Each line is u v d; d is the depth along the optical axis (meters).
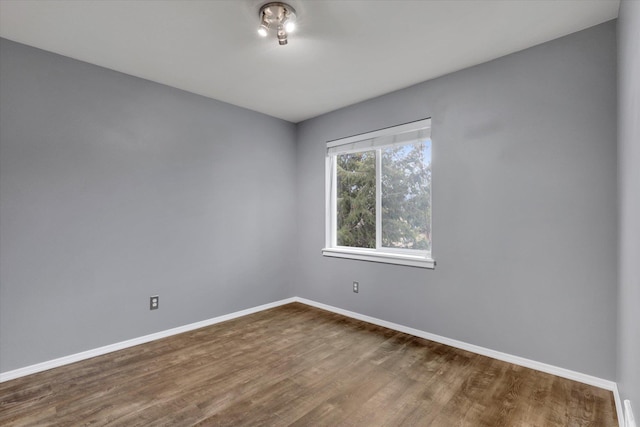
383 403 2.01
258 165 3.90
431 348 2.81
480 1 1.89
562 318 2.30
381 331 3.22
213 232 3.48
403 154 3.34
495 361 2.55
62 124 2.54
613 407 1.94
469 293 2.75
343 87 3.17
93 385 2.22
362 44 2.37
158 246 3.07
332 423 1.83
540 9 1.97
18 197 2.36
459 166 2.80
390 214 3.46
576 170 2.24
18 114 2.35
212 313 3.46
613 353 2.11
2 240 2.30
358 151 3.64
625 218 1.72
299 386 2.21
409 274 3.15
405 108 3.18
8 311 2.31
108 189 2.77
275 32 2.18
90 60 2.62
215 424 1.82
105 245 2.75
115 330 2.80
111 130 2.79
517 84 2.48
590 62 2.18
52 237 2.50
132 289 2.90
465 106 2.76
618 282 2.01
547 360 2.36
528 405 1.98
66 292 2.56
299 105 3.69
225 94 3.35
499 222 2.58
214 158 3.49
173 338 3.07
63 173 2.54
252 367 2.48
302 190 4.24
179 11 1.98
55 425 1.80
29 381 2.27
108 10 1.96
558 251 2.31
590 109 2.18
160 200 3.08
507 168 2.54
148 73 2.87
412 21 2.09
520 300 2.48
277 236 4.09
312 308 4.02
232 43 2.36
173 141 3.17
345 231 3.90
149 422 1.83
